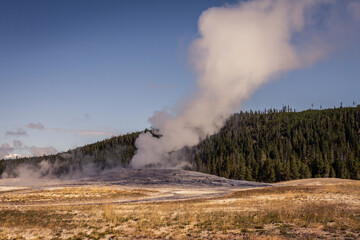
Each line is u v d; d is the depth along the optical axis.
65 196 46.50
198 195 47.88
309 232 17.67
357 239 15.95
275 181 110.06
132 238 18.11
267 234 17.53
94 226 21.38
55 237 18.39
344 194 33.69
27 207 32.97
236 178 114.81
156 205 32.94
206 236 17.84
